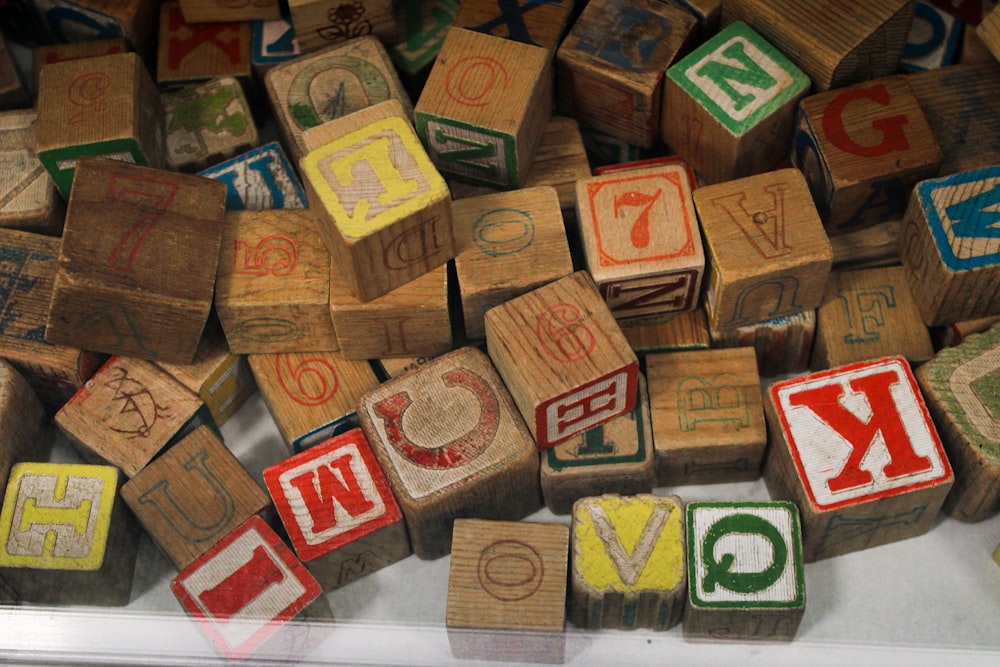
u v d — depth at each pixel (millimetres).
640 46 474
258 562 423
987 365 436
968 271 434
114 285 431
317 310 445
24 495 435
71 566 426
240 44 511
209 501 437
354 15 488
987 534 443
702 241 445
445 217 429
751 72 462
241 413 478
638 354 460
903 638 426
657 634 433
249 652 414
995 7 466
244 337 455
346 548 430
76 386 459
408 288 441
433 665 422
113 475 437
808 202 445
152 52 531
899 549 443
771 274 437
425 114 455
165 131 490
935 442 426
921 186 444
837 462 426
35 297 460
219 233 448
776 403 435
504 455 431
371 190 424
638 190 450
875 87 461
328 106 482
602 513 426
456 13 491
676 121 475
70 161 461
